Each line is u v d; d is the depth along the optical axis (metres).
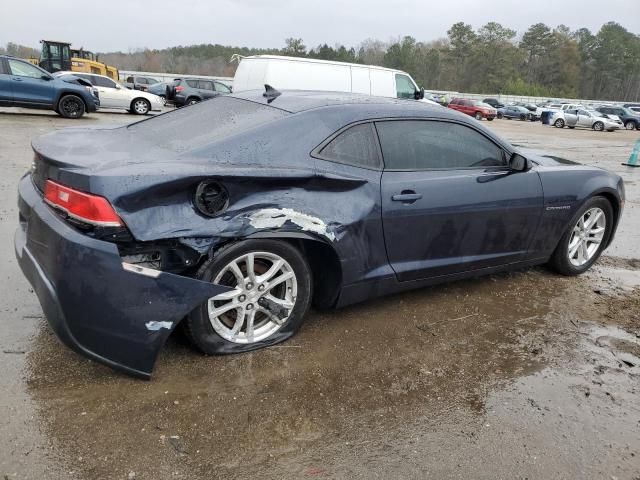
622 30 109.81
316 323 3.54
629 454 2.52
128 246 2.56
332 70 14.39
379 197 3.30
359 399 2.77
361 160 3.30
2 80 14.94
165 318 2.61
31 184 3.06
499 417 2.72
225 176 2.70
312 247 3.31
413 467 2.33
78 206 2.46
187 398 2.64
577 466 2.41
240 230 2.76
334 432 2.51
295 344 3.25
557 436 2.61
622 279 4.92
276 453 2.34
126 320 2.54
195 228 2.63
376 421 2.61
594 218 4.75
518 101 71.00
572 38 105.56
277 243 2.96
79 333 2.54
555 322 3.87
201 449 2.32
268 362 3.02
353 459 2.35
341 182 3.13
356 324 3.59
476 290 4.35
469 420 2.68
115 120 16.94
